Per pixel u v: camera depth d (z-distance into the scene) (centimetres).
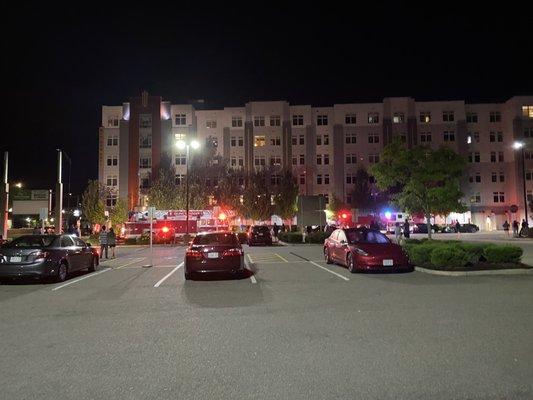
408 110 7306
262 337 754
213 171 5781
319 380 551
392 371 579
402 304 1021
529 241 3775
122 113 7419
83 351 688
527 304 1002
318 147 7444
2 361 641
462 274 1498
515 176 7119
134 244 4106
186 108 7412
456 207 2373
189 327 834
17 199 5584
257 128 7425
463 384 532
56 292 1297
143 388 532
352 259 1617
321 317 899
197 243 1559
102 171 7300
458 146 7244
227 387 532
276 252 2773
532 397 495
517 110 7138
